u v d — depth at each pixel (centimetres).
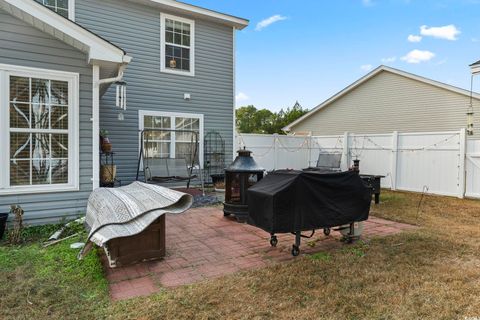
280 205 359
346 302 264
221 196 758
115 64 484
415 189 908
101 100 791
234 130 1009
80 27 441
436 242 429
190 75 919
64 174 472
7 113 430
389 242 430
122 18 813
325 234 463
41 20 421
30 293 270
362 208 419
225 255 379
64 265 329
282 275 316
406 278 312
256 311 248
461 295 278
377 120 1424
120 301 262
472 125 1017
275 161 1174
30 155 448
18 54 435
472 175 790
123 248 337
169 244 418
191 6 880
